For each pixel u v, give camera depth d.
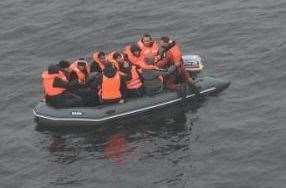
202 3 81.00
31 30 79.00
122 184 54.19
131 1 83.12
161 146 58.00
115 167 55.97
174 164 55.84
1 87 68.75
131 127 60.47
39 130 61.28
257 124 59.38
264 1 79.56
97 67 61.94
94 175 55.31
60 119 60.88
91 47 75.12
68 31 78.25
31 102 65.81
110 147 58.31
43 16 81.56
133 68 61.56
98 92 61.09
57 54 74.50
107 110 60.75
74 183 54.69
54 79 60.47
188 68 64.06
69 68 60.88
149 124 60.66
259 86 64.56
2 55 74.75
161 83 62.12
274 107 61.19
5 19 81.75
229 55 70.31
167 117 61.34
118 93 60.84
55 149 58.72
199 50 72.19
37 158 57.91
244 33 73.81
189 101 63.03
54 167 56.66
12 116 63.94
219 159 55.97
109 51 74.06
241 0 80.62
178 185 53.62
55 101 61.06
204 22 77.00
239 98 63.06
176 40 74.56
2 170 56.88
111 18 79.94
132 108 61.19
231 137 58.31
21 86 68.62
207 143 57.94
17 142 60.09
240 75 66.62
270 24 74.69
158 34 76.12
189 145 57.84
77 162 56.97
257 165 54.88
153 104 61.66
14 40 77.50
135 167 55.78
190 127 59.91
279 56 68.50
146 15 79.88
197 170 55.00
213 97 63.53
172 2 82.00
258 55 69.44
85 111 60.78
